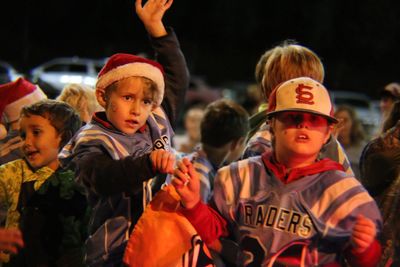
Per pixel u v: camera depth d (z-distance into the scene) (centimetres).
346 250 363
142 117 400
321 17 5197
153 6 489
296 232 355
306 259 354
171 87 484
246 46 5341
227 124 605
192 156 582
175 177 365
